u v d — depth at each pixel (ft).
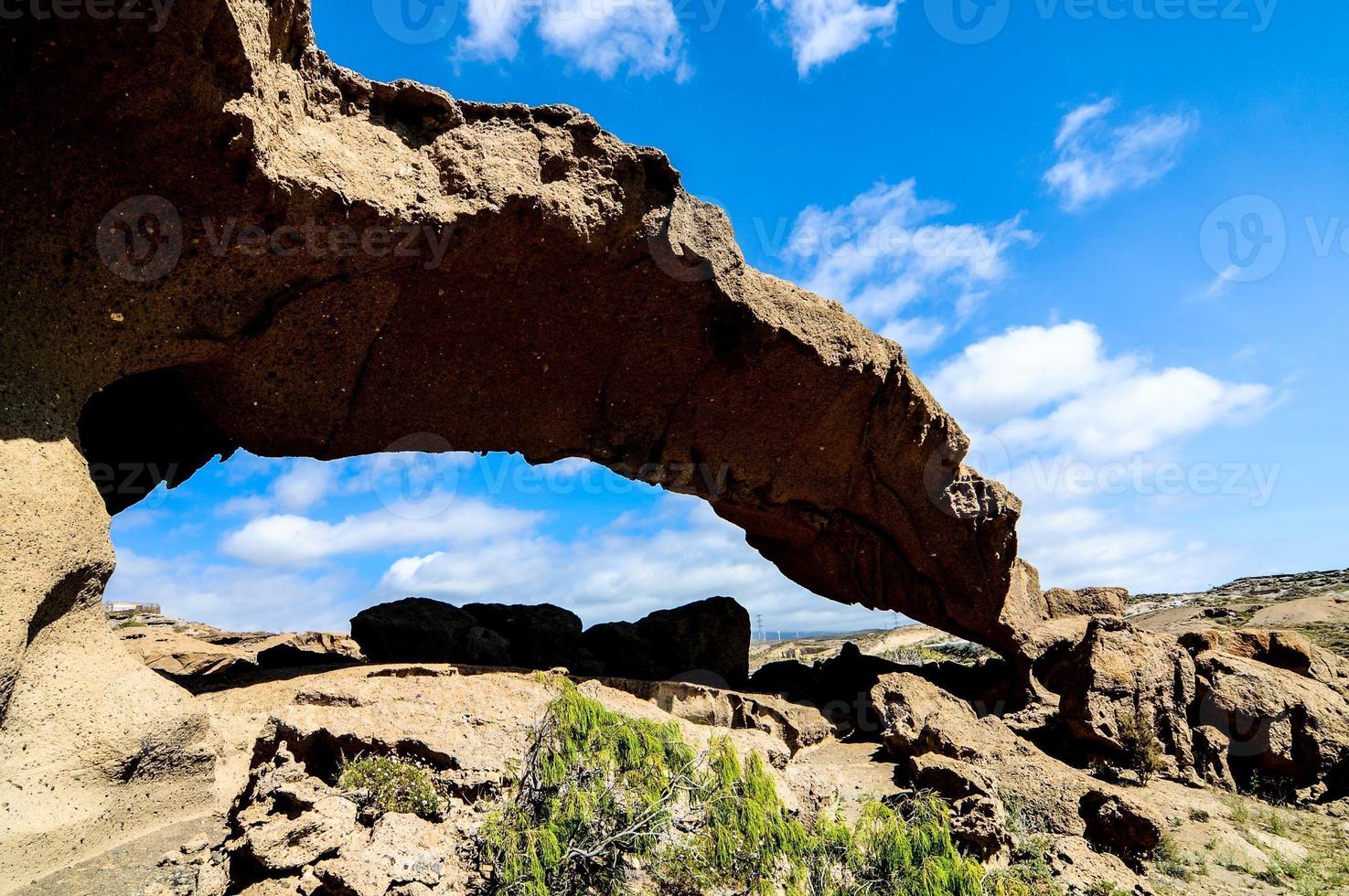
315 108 33.65
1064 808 35.47
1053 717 50.47
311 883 18.07
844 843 23.17
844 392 48.21
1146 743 45.27
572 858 19.99
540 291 39.65
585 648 56.65
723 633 61.26
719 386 46.29
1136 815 33.14
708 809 22.25
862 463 53.21
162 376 36.86
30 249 27.73
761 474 51.44
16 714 22.40
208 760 25.23
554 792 20.95
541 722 22.93
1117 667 47.52
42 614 23.93
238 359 35.35
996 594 57.67
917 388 51.16
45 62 25.52
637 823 21.01
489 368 41.75
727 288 41.96
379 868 17.75
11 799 20.98
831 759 45.16
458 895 18.39
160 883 19.86
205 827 23.30
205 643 55.67
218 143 28.78
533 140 37.60
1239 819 39.50
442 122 36.55
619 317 42.04
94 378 30.35
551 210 36.60
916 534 56.59
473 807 21.12
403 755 22.65
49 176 27.27
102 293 29.66
